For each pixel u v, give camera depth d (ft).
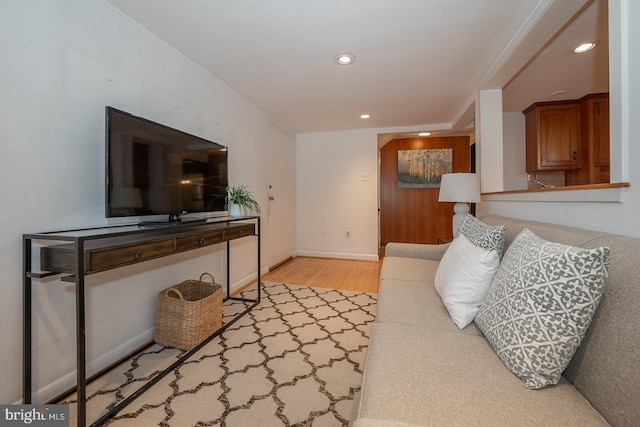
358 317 7.75
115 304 5.55
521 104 11.94
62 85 4.62
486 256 4.03
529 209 6.12
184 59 7.32
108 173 4.73
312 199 15.90
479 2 5.42
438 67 8.09
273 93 9.93
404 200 18.04
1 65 3.89
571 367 2.78
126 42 5.74
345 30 6.30
